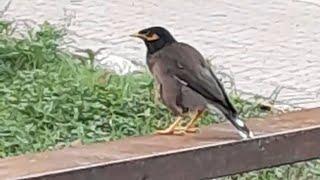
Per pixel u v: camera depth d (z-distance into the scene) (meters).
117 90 9.58
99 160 5.02
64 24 13.05
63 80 9.84
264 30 13.96
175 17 14.58
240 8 15.30
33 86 9.62
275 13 15.05
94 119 8.94
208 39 13.40
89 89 9.53
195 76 6.20
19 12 14.05
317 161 8.26
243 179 7.93
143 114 9.05
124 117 9.05
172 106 6.29
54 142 8.40
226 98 6.11
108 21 13.98
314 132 5.76
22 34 11.47
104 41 12.81
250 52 12.75
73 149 5.27
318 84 11.43
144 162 5.11
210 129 5.78
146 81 9.92
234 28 14.02
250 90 11.00
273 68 12.03
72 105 9.11
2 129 8.47
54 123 8.78
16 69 10.48
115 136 8.63
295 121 5.88
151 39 6.46
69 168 4.86
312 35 13.78
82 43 12.62
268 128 5.71
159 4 15.33
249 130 5.61
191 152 5.28
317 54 12.77
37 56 10.70
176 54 6.35
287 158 5.68
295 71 11.94
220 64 12.09
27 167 4.88
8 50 10.68
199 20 14.45
